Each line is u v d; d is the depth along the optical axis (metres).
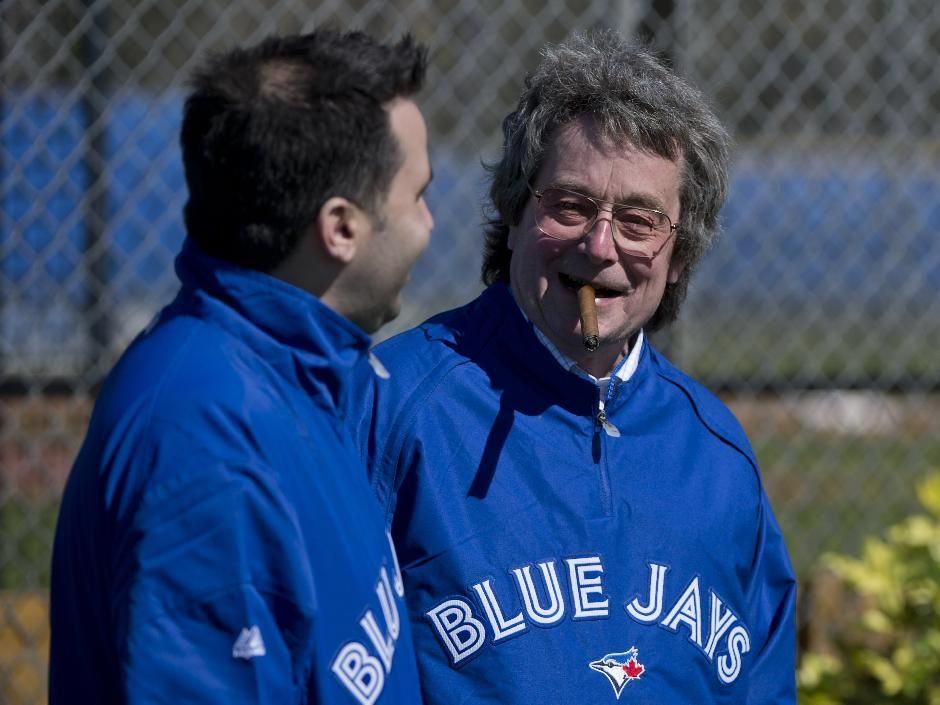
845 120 18.66
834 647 13.41
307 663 5.00
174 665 4.72
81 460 5.27
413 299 24.83
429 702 6.70
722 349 21.56
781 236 19.27
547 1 18.92
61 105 13.98
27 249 14.68
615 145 7.07
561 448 7.13
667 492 7.27
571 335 7.16
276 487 4.95
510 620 6.71
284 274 5.37
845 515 19.98
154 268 16.97
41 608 13.35
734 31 18.91
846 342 20.64
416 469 6.91
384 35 17.83
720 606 7.26
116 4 17.20
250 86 5.18
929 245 19.30
